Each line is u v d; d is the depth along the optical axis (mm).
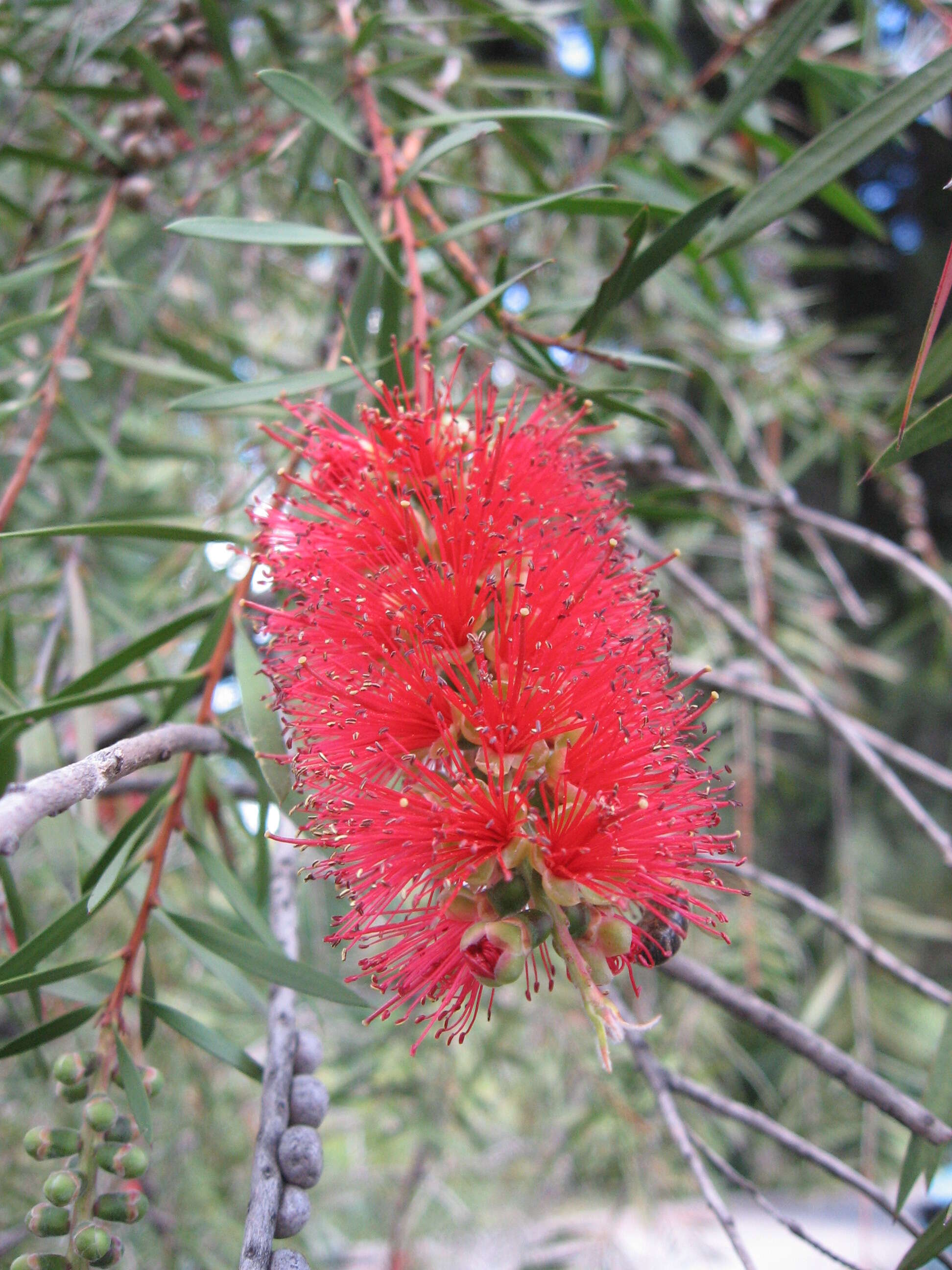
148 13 283
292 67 286
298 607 182
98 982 191
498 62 541
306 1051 188
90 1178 167
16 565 395
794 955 384
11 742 200
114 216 345
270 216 407
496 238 373
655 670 174
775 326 462
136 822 194
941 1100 179
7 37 299
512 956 156
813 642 486
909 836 669
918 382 180
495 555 173
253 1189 166
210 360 291
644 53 398
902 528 745
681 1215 364
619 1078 357
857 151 191
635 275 208
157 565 420
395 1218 369
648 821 162
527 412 246
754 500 317
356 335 238
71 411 255
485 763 164
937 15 241
